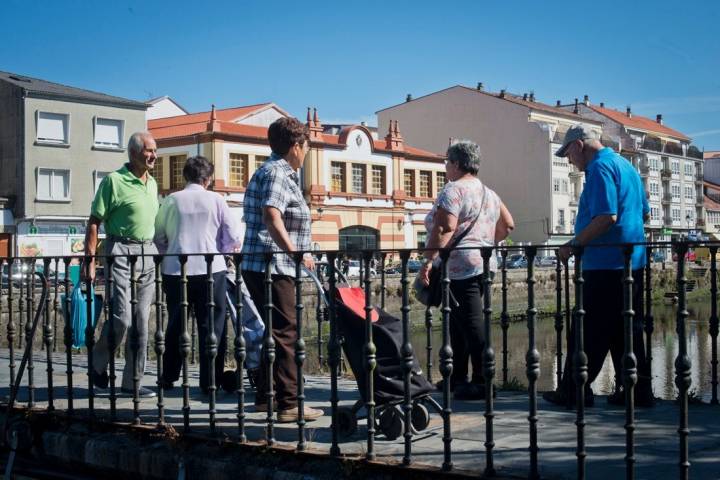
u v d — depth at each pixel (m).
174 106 59.75
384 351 4.78
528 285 3.85
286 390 5.36
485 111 69.25
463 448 4.50
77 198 41.81
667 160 88.88
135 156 6.70
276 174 5.49
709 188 104.88
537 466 3.93
